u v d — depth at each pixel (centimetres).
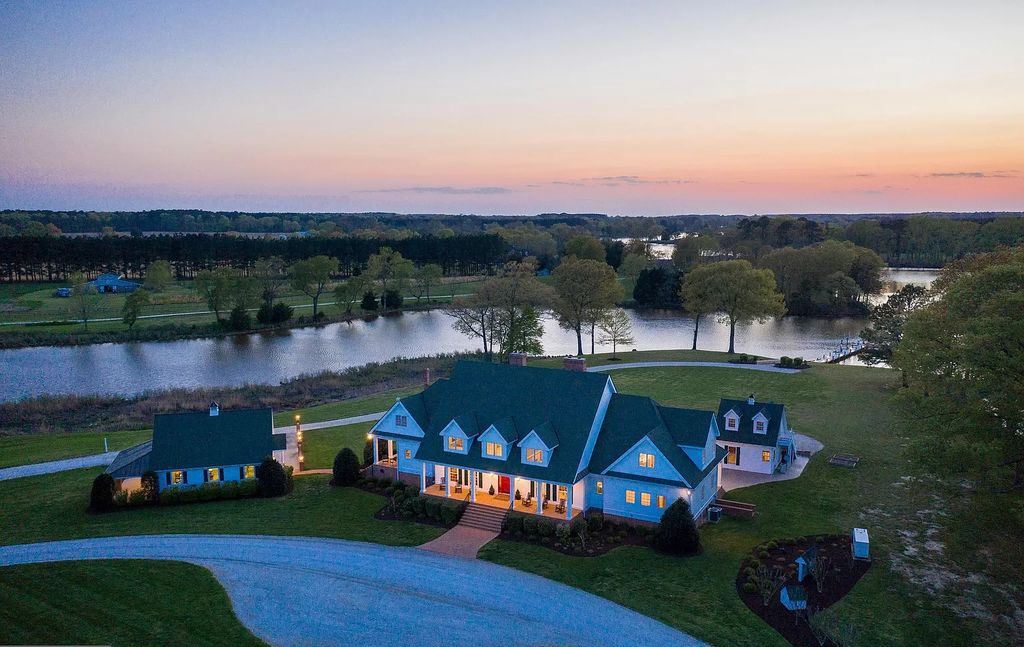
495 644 3038
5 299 14825
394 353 11088
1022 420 3138
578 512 4356
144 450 4997
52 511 4534
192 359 10575
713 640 3041
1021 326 3162
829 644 3006
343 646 3028
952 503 4356
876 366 9156
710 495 4553
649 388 7788
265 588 3528
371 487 4934
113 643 3056
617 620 3209
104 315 13675
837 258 14112
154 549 3962
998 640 3023
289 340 12256
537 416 4634
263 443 5022
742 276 9650
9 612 3300
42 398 7831
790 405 7025
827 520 4306
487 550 3953
